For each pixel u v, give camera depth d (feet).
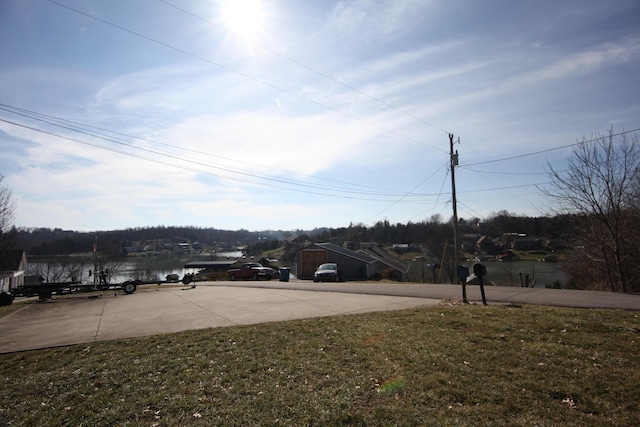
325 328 29.58
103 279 84.17
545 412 14.44
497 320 29.55
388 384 17.80
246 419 14.96
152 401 17.01
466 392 16.44
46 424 15.29
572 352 20.83
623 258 71.26
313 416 14.93
